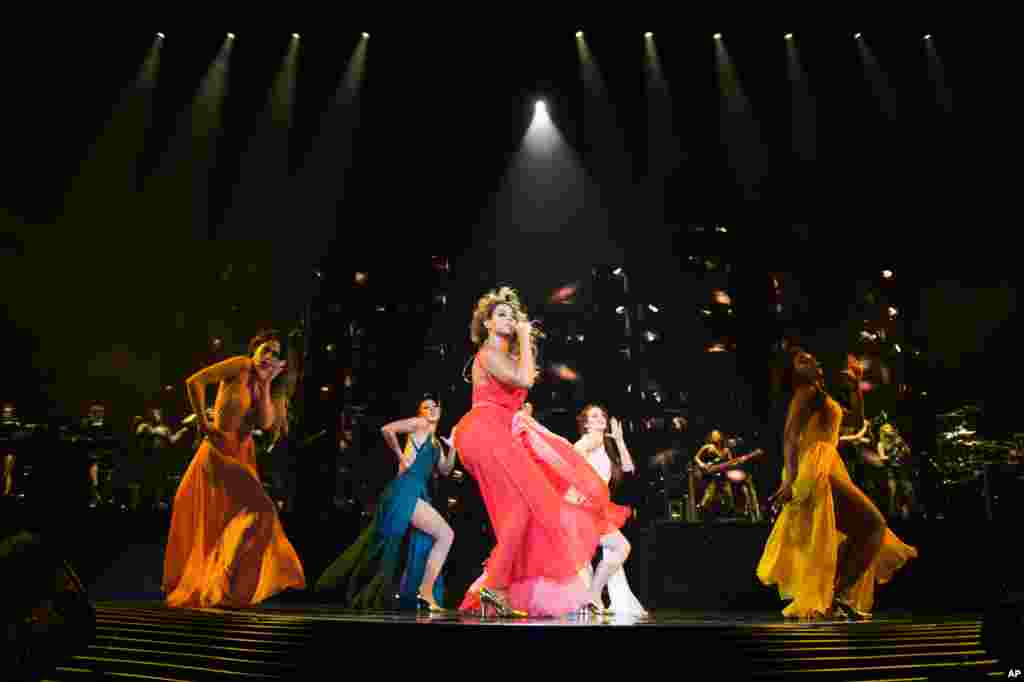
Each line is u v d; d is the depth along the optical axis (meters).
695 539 11.30
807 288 14.30
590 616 7.35
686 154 15.02
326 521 11.23
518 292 14.77
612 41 15.08
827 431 8.45
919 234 14.53
